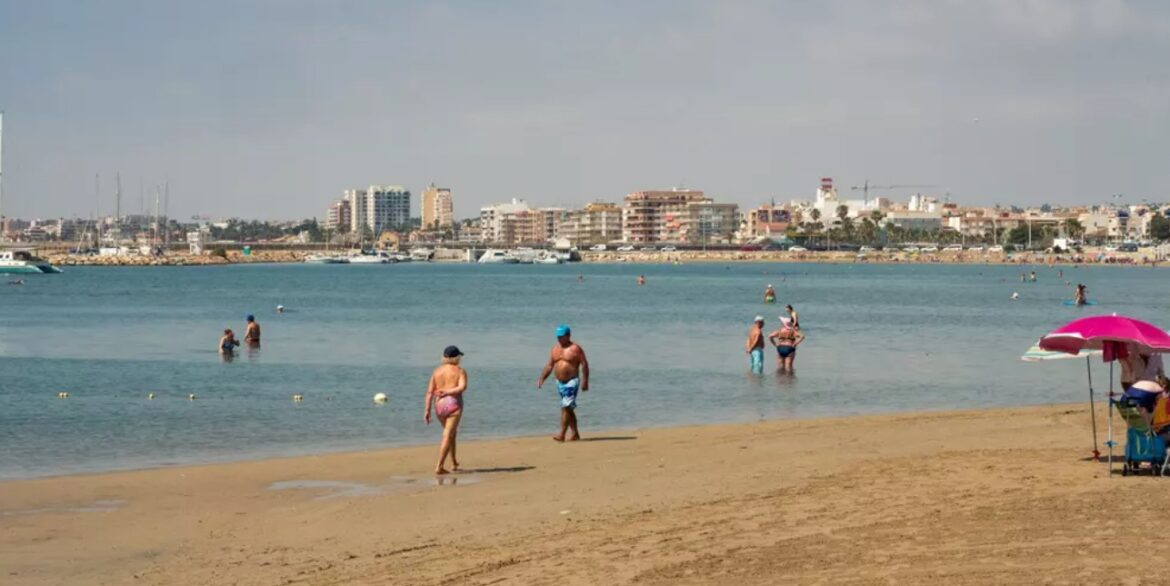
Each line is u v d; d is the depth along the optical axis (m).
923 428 27.17
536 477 21.61
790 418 31.11
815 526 16.48
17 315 86.88
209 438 27.73
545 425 29.67
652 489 20.03
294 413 32.03
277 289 145.50
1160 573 13.52
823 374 42.53
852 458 22.72
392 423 30.06
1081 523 16.12
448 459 23.92
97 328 71.62
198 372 44.03
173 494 20.58
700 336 62.78
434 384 22.56
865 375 42.22
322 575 14.98
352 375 42.78
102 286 154.88
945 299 111.44
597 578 14.12
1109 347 21.16
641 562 14.79
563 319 79.50
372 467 23.06
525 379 40.78
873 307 96.12
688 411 32.47
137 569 15.62
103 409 32.94
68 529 17.94
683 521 17.20
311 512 18.95
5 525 18.22
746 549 15.25
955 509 17.31
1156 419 19.77
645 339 60.56
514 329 69.56
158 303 107.62
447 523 17.84
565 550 15.64
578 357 26.17
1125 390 21.47
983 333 64.94
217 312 90.75
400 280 185.38
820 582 13.55
